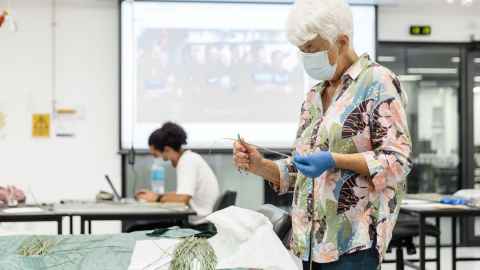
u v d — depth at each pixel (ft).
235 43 18.57
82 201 13.62
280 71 18.72
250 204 18.78
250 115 18.63
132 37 18.12
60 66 18.10
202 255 4.61
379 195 4.68
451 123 19.97
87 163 18.21
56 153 18.10
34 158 17.99
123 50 18.10
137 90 18.16
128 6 18.08
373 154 4.56
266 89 18.67
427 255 17.92
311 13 4.75
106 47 18.28
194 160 12.98
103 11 18.22
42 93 18.02
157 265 5.36
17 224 16.49
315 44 4.82
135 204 12.48
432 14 19.57
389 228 4.66
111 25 18.26
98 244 6.54
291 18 4.91
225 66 18.56
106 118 18.29
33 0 17.90
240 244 5.31
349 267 4.73
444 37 19.65
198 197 12.98
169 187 18.39
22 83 17.93
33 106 17.98
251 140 18.61
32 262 5.53
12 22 15.42
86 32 18.17
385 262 15.52
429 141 19.88
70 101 18.15
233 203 11.93
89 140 18.22
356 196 4.71
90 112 18.22
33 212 10.96
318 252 4.80
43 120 18.01
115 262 5.60
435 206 12.24
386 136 4.58
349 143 4.74
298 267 5.01
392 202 4.66
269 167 5.53
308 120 5.30
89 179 18.22
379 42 19.42
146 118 18.21
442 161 19.93
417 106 19.81
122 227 16.56
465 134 19.92
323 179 4.78
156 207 11.84
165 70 18.30
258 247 5.00
